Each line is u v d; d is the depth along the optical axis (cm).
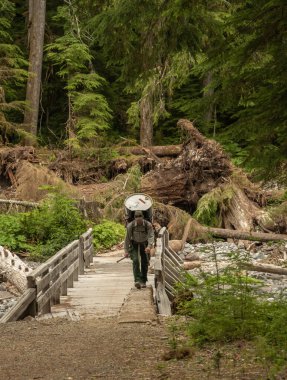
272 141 705
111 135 3662
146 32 952
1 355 741
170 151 2770
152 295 1111
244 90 743
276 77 695
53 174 2464
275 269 1683
